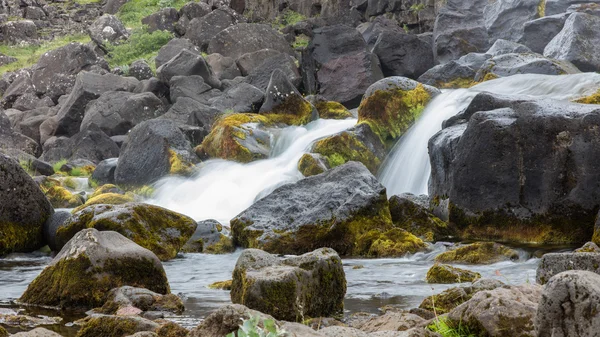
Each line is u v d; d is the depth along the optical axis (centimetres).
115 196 2039
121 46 4706
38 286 969
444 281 1084
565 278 475
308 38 4550
